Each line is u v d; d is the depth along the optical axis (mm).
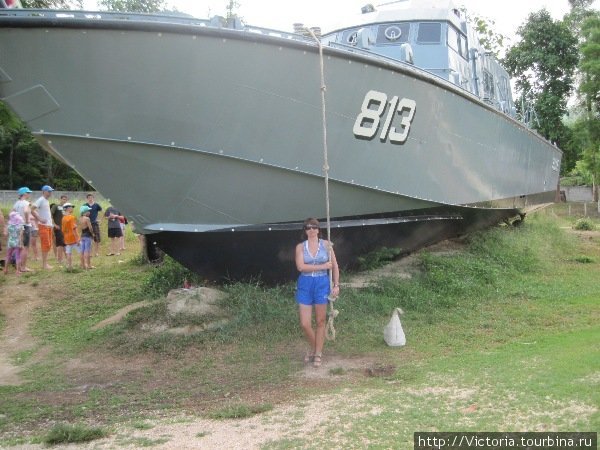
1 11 5805
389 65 7395
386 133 7711
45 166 41688
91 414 4758
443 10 10023
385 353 5887
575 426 3525
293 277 8078
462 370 5055
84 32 5922
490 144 10352
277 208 7332
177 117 6465
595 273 10250
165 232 7125
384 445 3568
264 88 6656
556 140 34438
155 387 5344
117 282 10297
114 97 6250
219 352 6148
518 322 6938
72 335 7457
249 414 4395
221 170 6852
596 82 29812
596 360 4840
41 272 11234
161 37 6086
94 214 13570
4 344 7336
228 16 6484
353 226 7953
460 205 9586
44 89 6098
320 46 6566
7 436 4348
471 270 8984
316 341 5617
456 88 8703
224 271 7789
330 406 4422
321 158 7246
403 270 8930
